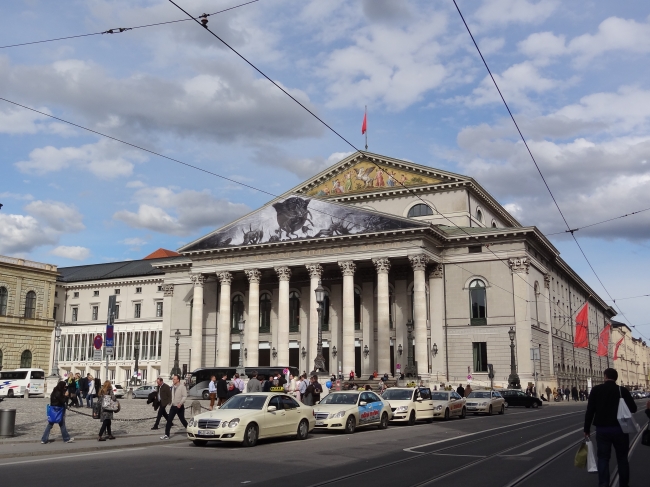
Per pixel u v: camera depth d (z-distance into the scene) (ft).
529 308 222.48
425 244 225.35
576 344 266.77
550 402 230.68
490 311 226.99
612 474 54.85
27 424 101.60
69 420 110.93
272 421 81.05
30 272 305.94
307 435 88.17
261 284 265.34
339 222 234.38
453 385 224.94
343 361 223.30
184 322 281.33
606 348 308.60
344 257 232.32
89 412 130.62
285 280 241.35
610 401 42.57
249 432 77.05
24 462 62.75
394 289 240.53
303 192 272.10
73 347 320.09
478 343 227.20
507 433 95.40
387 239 226.38
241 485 49.32
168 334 282.56
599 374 394.52
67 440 79.36
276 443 81.41
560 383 263.29
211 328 269.85
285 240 241.96
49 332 312.50
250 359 242.37
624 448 42.29
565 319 295.69
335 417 95.45
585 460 43.55
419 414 118.42
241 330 221.46
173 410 85.15
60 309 344.90
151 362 297.74
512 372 199.11
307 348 249.34
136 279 326.03
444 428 106.83
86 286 341.00
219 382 121.19
